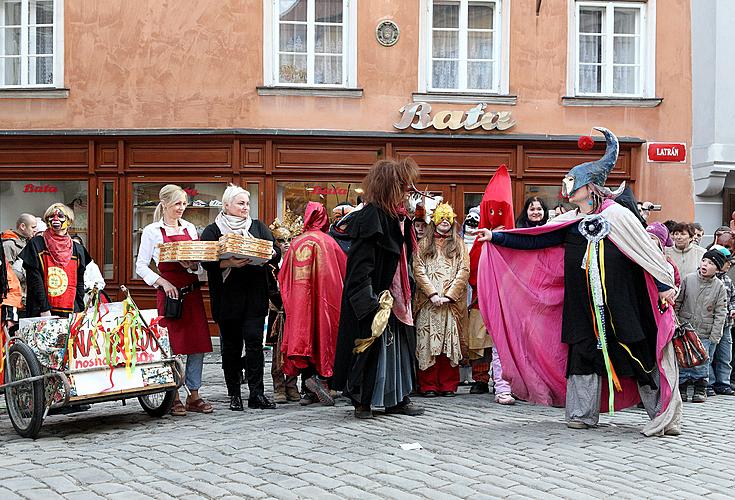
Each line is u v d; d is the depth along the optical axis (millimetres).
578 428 6836
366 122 15203
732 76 15305
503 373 7254
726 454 6031
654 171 15758
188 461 5652
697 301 9266
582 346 6785
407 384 7496
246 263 7582
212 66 14961
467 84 15641
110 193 15008
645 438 6500
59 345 7000
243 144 14945
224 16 14945
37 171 15023
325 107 15125
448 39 15602
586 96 15602
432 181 15328
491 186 8898
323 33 15312
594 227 6750
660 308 6656
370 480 5105
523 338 7195
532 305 7180
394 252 7191
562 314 7031
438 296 8570
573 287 6828
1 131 14945
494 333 7270
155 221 7871
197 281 7801
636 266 6738
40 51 15250
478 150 15352
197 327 7746
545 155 15539
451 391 8891
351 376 7199
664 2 15820
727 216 15875
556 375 7125
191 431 6930
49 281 9164
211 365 11969
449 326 8703
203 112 14961
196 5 14914
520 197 15445
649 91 15828
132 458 5770
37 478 5242
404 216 7371
